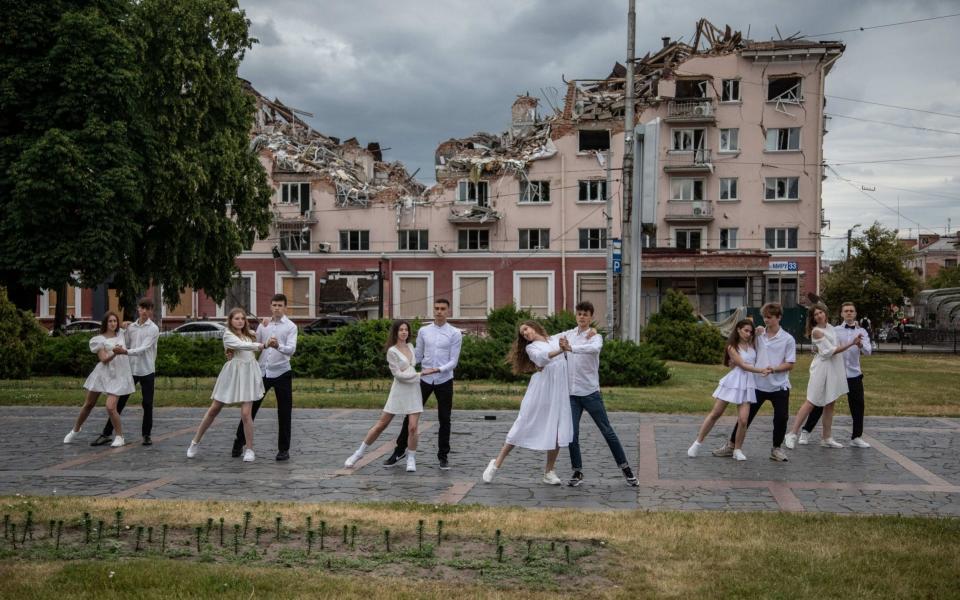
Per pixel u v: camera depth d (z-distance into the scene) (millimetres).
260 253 53031
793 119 50469
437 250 51969
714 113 51094
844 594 5043
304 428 13227
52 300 51719
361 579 5375
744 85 50875
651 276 49188
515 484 8875
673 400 16812
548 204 51750
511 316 24391
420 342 9891
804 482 8953
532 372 8789
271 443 11773
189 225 31672
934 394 19734
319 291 52781
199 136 32500
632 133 23375
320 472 9586
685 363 30234
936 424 13727
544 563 5699
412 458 9633
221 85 32719
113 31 27109
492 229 52219
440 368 9711
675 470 9656
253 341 10477
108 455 10805
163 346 24000
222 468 9844
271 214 36906
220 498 8125
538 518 7004
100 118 26750
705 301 50188
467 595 5027
